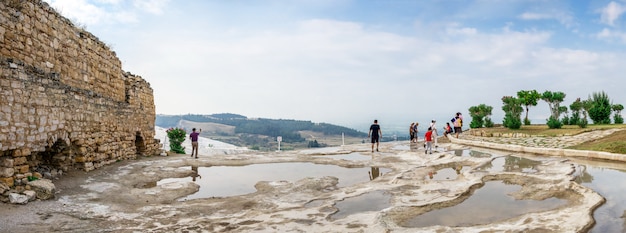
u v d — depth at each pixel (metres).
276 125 152.38
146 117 19.23
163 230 6.36
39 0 10.47
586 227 5.72
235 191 9.88
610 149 13.79
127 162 15.38
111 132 14.74
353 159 16.61
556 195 8.17
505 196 8.34
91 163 12.55
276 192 9.51
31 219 6.79
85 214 7.36
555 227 5.75
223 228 6.41
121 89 16.78
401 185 9.72
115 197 8.98
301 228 6.27
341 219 6.77
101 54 14.72
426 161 15.03
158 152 20.39
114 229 6.43
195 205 8.16
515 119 29.12
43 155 11.20
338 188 10.05
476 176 10.50
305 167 14.40
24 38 9.76
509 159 14.54
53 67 11.17
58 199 8.44
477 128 35.81
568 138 20.11
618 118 30.12
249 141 116.06
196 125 139.25
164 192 9.54
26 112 9.09
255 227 6.41
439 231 5.81
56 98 10.54
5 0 9.05
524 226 5.88
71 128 11.39
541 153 16.03
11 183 8.22
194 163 15.63
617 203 7.23
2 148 8.19
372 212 7.12
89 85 13.65
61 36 11.68
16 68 8.75
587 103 30.55
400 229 6.03
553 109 30.77
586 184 9.05
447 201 7.88
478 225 6.16
